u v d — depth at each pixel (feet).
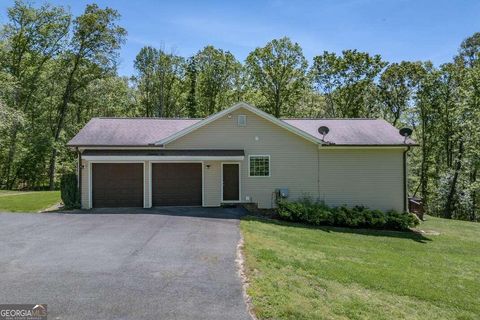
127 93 135.33
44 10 99.04
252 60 115.65
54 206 54.39
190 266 23.77
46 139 104.06
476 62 93.86
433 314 20.39
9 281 20.51
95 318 16.12
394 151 57.62
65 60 104.47
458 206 95.14
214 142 56.03
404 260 33.55
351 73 111.55
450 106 97.81
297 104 122.72
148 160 52.65
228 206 54.95
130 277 21.44
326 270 25.31
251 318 16.52
